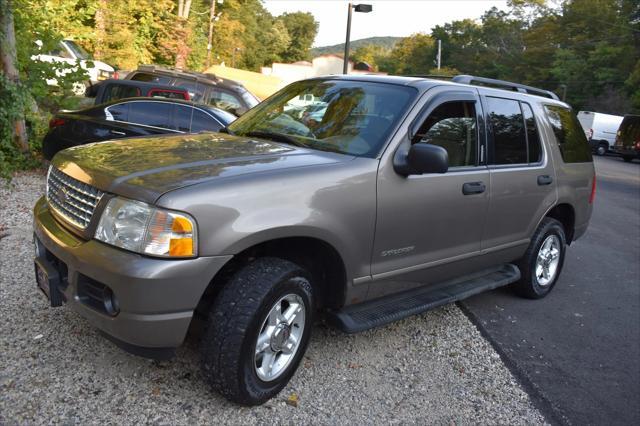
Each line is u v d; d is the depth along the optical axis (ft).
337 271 11.21
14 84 25.70
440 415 10.90
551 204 16.96
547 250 17.84
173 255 8.71
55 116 26.58
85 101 37.83
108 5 78.43
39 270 10.71
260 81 62.34
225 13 186.39
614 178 63.77
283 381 10.47
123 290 8.66
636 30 156.35
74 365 10.69
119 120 25.57
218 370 9.42
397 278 12.31
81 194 9.89
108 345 11.53
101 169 9.80
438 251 13.14
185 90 32.07
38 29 29.07
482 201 13.99
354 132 12.17
